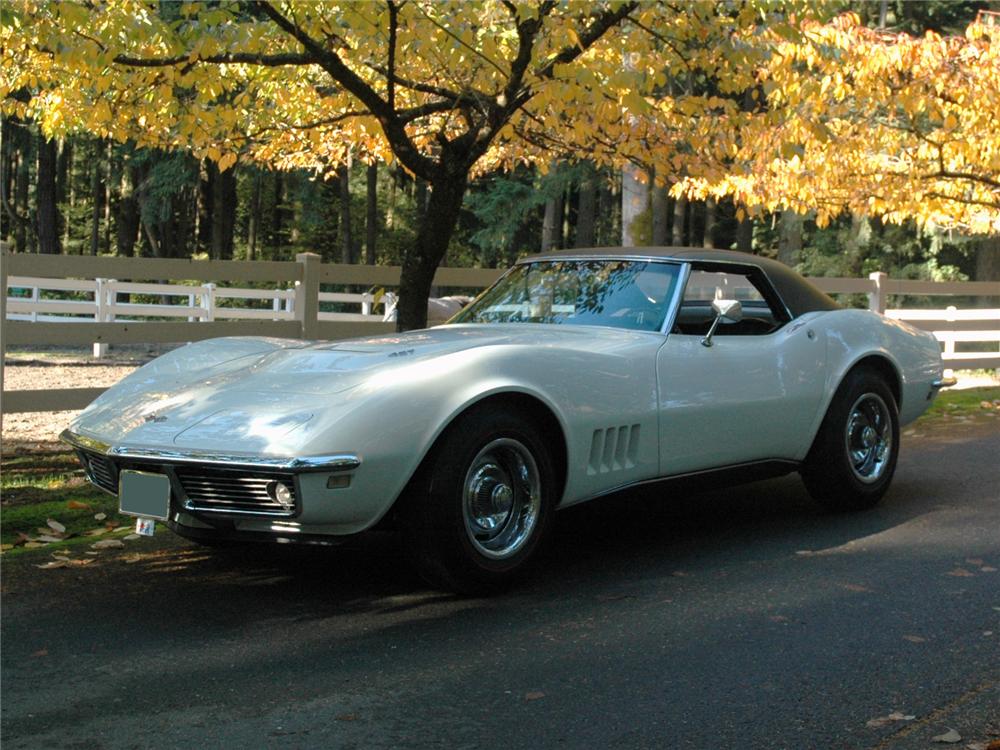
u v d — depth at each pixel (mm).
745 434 5133
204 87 7301
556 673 3406
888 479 5906
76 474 6535
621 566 4711
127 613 4062
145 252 41219
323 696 3225
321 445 3730
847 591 4301
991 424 9094
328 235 36844
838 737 2898
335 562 4797
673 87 11000
